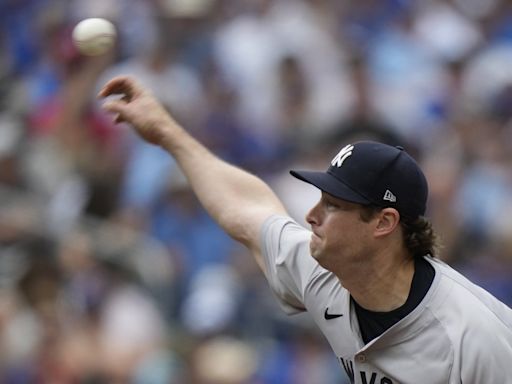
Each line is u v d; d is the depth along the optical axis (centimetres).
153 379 2962
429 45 5053
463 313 1516
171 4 4694
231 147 4194
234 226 1780
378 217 1542
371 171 1541
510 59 4984
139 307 3148
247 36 4750
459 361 1502
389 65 4797
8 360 2917
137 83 1838
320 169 3878
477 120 4438
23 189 3528
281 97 4403
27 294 2953
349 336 1609
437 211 3794
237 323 3259
